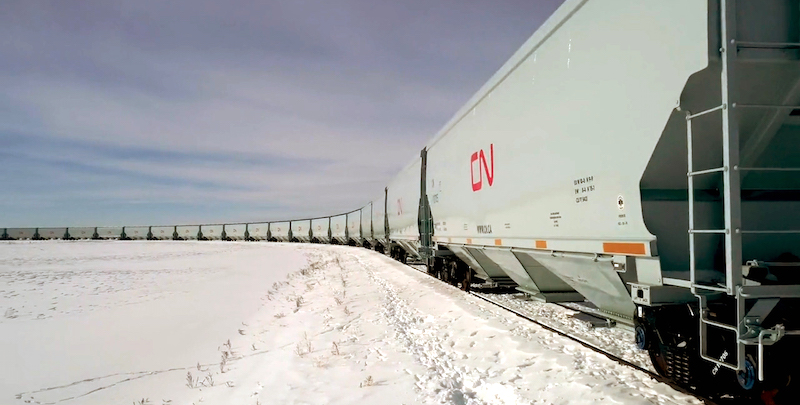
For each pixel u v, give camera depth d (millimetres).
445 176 12188
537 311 9602
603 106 4930
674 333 4738
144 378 7996
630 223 4496
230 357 8695
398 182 20781
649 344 5160
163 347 10148
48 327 12680
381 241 29109
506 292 12742
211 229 83688
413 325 9180
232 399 5957
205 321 12797
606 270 5297
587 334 7441
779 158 4312
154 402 6617
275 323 11273
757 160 4301
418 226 16109
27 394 7559
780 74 3816
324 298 14125
